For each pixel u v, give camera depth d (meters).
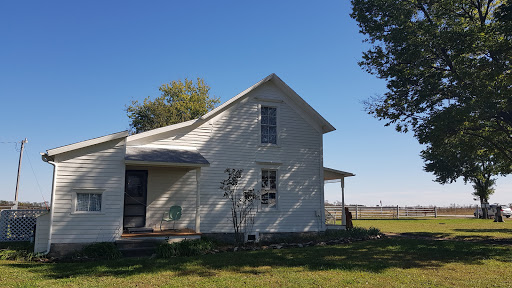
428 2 18.47
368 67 19.55
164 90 46.78
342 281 9.01
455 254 13.09
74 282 8.98
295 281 9.02
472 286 8.65
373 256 12.72
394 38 17.73
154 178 16.45
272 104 18.73
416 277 9.52
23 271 10.34
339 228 20.48
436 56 18.09
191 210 16.77
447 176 39.91
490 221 33.78
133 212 15.96
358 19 19.11
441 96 18.16
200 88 47.78
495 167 23.91
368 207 41.34
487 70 15.92
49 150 13.27
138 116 43.91
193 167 15.84
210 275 9.82
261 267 10.89
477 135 18.45
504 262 11.70
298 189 18.67
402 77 18.52
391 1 18.19
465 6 18.56
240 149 17.75
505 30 15.23
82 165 13.88
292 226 18.25
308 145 19.22
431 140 17.97
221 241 16.70
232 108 17.89
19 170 33.66
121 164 14.38
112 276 9.71
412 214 43.06
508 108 15.91
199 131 17.17
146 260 12.10
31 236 17.20
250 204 17.58
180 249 13.31
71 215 13.57
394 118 19.41
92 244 13.42
